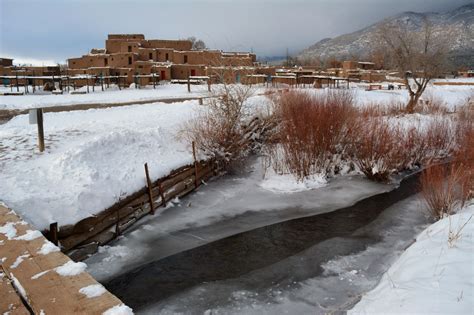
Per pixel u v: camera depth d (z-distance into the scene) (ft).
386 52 87.30
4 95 97.55
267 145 49.52
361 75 177.27
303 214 33.01
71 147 32.37
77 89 120.98
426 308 14.78
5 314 10.21
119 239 26.68
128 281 21.83
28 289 11.25
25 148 31.89
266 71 138.21
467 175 32.60
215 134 41.93
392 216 32.78
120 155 32.76
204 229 29.27
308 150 41.86
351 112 46.52
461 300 14.99
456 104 86.99
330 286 21.45
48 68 154.10
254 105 54.95
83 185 25.98
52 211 22.45
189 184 36.68
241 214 32.58
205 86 100.48
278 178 41.78
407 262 20.30
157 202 31.78
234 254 25.35
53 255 13.56
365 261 24.59
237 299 20.18
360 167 44.14
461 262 18.51
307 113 43.57
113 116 50.67
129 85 129.80
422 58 80.53
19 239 14.99
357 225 30.73
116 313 10.09
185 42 189.16
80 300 10.70
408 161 46.75
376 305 16.80
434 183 32.63
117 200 26.96
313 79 132.67
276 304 19.72
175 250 25.67
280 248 26.40
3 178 25.04
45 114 53.42
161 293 20.71
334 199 36.99
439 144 50.49
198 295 20.54
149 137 37.73
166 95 91.71
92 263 23.39
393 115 69.21
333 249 26.32
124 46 170.71
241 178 42.19
